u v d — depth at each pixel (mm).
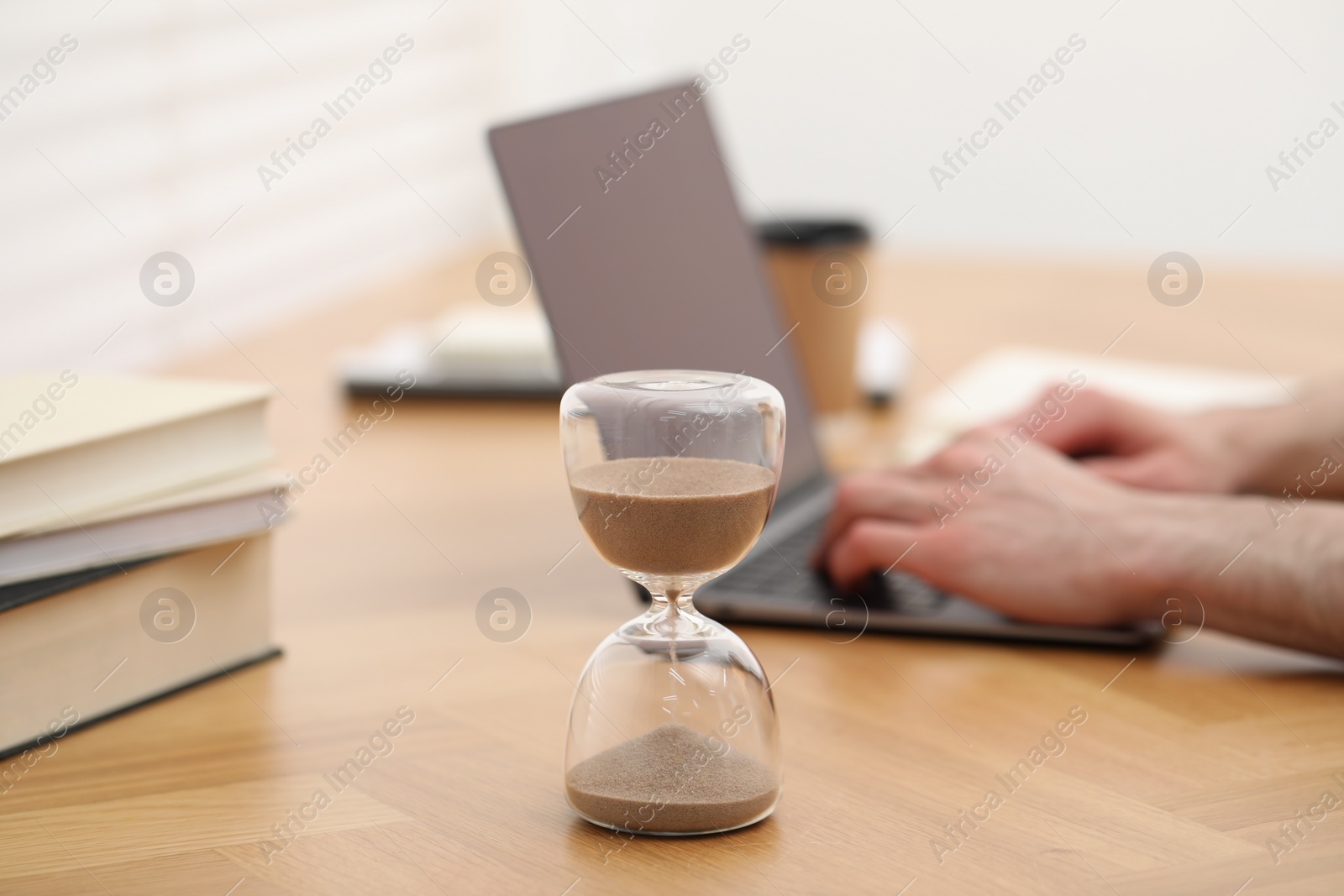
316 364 1640
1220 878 609
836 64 3395
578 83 3352
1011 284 2133
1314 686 844
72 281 2068
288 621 931
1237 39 3047
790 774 713
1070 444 1128
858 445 1407
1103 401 1126
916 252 2395
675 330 1007
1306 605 840
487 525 1136
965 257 2350
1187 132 3129
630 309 955
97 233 2104
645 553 639
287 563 1039
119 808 669
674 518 629
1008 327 1851
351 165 2699
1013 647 901
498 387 1523
